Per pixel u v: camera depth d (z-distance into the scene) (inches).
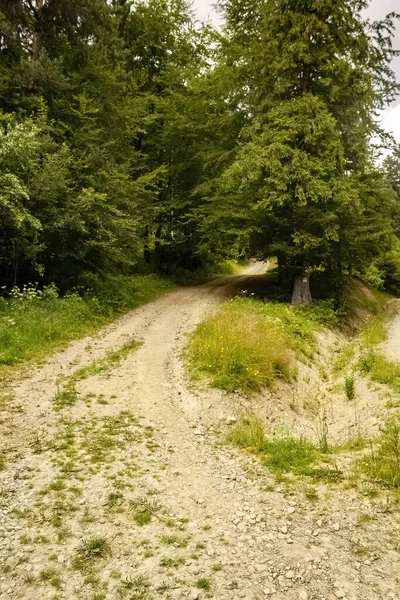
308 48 604.7
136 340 492.1
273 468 235.3
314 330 563.8
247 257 730.8
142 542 169.0
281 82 626.8
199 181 1011.3
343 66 578.9
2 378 338.3
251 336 406.3
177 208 1003.3
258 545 169.6
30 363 380.8
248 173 602.5
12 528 172.1
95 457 233.5
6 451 231.6
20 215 449.1
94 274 665.6
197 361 397.1
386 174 642.8
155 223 1034.1
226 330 419.8
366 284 1141.7
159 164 1067.9
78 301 581.6
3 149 447.2
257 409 331.6
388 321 784.9
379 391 373.4
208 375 362.3
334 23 602.9
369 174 622.8
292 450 255.9
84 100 631.2
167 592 143.9
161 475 222.5
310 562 159.8
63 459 228.5
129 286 767.1
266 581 150.0
